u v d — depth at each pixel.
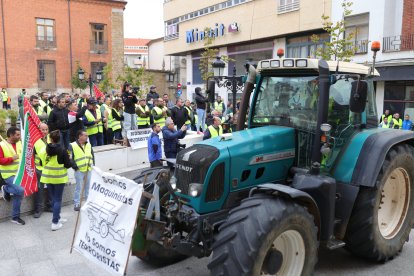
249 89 5.66
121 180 4.39
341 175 5.18
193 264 5.60
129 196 4.29
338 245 4.88
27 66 32.94
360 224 5.13
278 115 5.44
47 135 8.89
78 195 8.04
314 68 4.91
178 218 4.64
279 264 4.29
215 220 4.57
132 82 22.38
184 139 12.02
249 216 4.04
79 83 33.53
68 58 34.59
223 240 4.01
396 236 5.59
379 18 19.34
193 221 4.50
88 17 35.03
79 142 7.97
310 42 23.67
